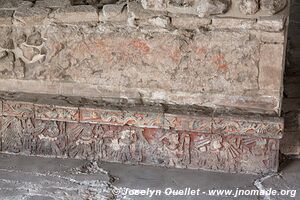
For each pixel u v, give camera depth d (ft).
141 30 17.92
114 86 18.67
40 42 18.53
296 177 17.90
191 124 17.87
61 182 17.75
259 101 17.98
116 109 18.16
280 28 17.07
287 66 22.79
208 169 18.35
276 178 17.85
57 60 18.65
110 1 19.36
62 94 19.01
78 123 18.56
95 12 18.07
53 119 18.58
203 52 17.80
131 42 18.11
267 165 18.04
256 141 17.81
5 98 18.79
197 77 18.10
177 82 18.26
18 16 18.30
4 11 18.54
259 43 17.39
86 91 18.86
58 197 17.02
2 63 18.85
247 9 17.10
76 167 18.49
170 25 17.70
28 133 18.95
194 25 17.61
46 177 17.99
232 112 17.95
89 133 18.62
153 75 18.33
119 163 18.72
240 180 17.83
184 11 17.53
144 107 18.28
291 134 18.80
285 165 18.47
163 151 18.42
